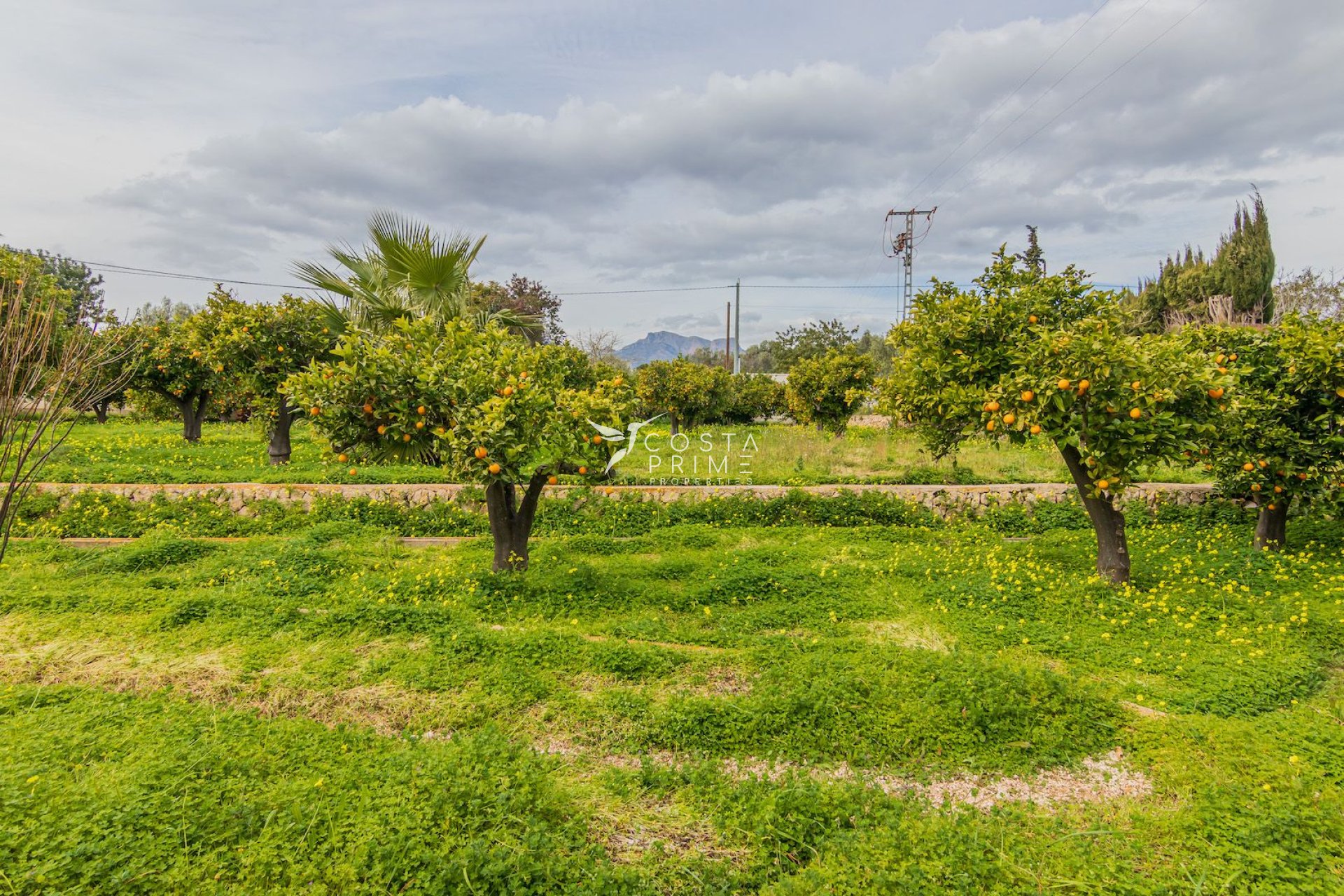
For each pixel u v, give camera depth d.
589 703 3.95
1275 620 5.11
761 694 3.99
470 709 3.86
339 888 2.46
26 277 4.97
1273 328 7.02
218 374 12.88
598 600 5.75
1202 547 7.40
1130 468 5.52
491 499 6.27
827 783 3.21
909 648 4.70
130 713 3.66
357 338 5.60
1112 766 3.42
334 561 6.57
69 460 11.17
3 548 4.49
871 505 9.21
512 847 2.67
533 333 12.01
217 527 8.29
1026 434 5.83
